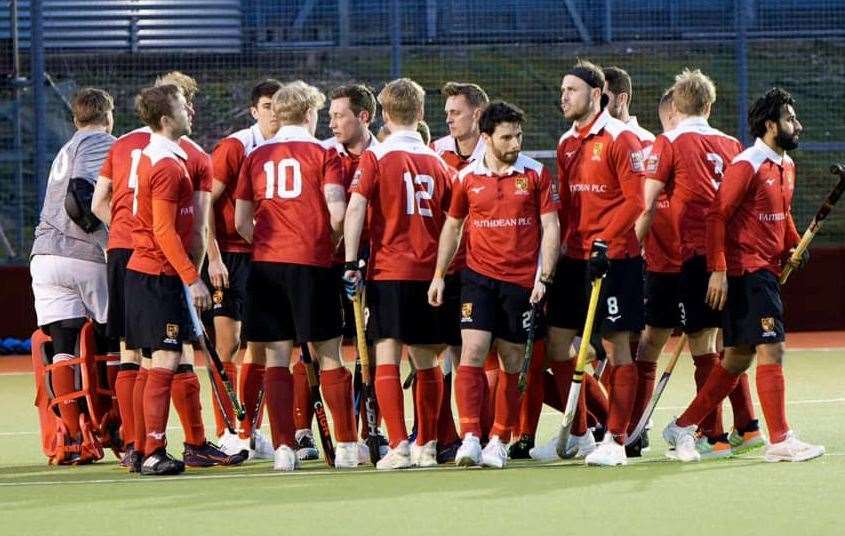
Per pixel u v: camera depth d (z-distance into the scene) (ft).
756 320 83.61
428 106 195.00
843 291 197.36
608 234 85.76
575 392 83.92
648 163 91.15
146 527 66.18
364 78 193.36
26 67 185.78
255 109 97.25
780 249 84.99
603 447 84.84
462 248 89.15
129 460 88.28
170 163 82.99
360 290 88.48
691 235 90.99
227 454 90.43
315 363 95.09
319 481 79.87
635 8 202.28
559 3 199.93
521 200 84.17
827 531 62.85
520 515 67.51
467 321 84.43
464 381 84.07
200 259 86.33
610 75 93.71
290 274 85.35
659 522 65.36
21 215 182.80
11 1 184.75
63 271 95.45
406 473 82.84
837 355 165.68
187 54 191.62
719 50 202.80
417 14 195.62
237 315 97.19
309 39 192.54
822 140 202.08
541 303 85.46
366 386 87.71
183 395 88.17
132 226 88.33
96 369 93.50
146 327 84.33
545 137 197.57
